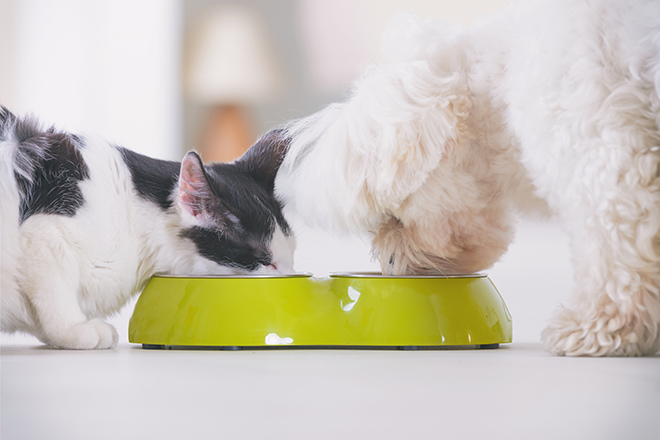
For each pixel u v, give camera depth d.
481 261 1.21
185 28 4.33
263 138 1.40
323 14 4.34
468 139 1.15
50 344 1.18
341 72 4.35
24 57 4.08
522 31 1.12
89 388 0.92
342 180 1.16
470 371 0.99
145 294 1.17
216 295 1.13
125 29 4.24
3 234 1.13
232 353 1.11
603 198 1.04
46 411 0.85
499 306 1.17
